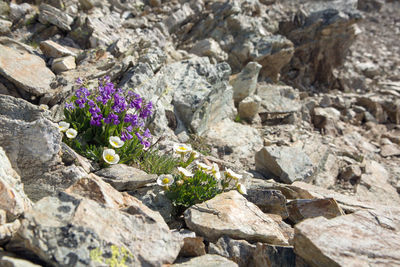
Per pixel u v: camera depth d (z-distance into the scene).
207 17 12.33
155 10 11.82
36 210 3.24
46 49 7.44
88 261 2.98
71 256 2.97
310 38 15.20
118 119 5.51
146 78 7.54
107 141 5.36
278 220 5.14
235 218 4.41
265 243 4.31
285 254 3.96
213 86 8.87
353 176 9.18
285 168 7.48
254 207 4.82
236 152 8.48
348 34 15.39
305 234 3.70
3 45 6.88
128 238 3.34
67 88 6.41
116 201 4.07
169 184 4.68
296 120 11.67
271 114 11.40
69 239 3.06
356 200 6.49
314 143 9.92
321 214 5.25
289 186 6.58
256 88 12.34
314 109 12.92
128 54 8.20
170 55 10.39
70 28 8.88
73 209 3.37
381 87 17.16
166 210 4.69
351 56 19.84
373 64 19.38
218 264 3.56
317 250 3.55
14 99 4.84
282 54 13.21
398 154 11.56
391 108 14.68
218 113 9.51
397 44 22.25
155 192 4.88
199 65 9.32
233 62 12.66
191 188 4.80
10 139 4.16
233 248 4.04
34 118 4.82
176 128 7.95
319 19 14.99
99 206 3.52
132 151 5.47
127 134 5.21
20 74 6.29
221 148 8.39
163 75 8.18
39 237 3.02
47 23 8.73
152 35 10.09
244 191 5.02
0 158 3.80
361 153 11.21
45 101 6.23
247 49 12.52
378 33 23.42
